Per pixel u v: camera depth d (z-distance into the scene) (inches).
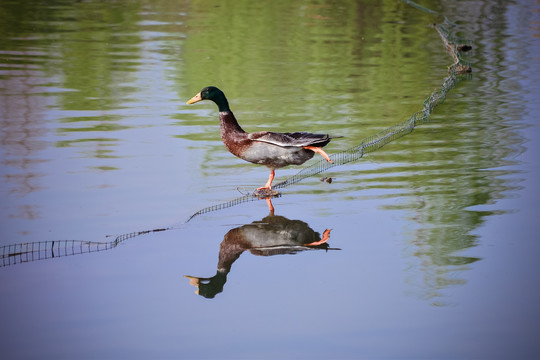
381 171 522.6
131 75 821.2
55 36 1040.2
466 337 304.7
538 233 409.7
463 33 1136.8
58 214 431.8
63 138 585.9
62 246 389.1
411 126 640.4
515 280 353.7
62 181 488.1
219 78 818.2
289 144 466.3
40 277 353.7
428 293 340.5
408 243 397.1
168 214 436.1
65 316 317.4
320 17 1261.1
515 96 756.0
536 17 1314.0
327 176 512.7
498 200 462.3
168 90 759.7
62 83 772.6
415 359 288.7
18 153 544.4
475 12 1360.7
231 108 691.4
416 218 432.5
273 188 486.9
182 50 968.9
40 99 705.0
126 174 505.7
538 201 460.1
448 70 876.0
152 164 529.7
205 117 663.8
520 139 601.6
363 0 1457.9
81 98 714.8
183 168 522.6
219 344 297.3
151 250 386.6
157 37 1055.6
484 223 424.8
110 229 411.8
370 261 374.9
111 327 309.3
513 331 309.4
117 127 622.8
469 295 339.0
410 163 539.5
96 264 368.8
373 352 293.0
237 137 483.8
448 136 610.5
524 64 920.3
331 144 586.6
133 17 1227.2
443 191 478.6
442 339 303.0
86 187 478.0
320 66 891.4
